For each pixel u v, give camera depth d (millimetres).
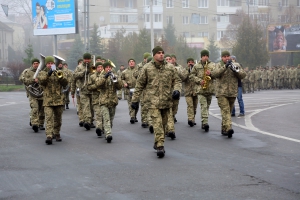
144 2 85812
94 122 15438
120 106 21812
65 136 12445
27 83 13164
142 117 14016
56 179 7621
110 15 85812
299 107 20281
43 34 39500
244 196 6461
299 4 82375
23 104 24047
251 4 83312
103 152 9945
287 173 7754
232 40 74812
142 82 9523
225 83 11719
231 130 11539
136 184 7199
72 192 6836
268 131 12664
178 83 9492
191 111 13852
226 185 7039
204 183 7176
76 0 38469
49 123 11234
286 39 49031
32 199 6527
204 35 85875
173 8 85000
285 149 9914
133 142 11219
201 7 85375
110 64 11336
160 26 85125
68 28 38594
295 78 43312
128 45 52062
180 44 55719
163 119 9617
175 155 9414
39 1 39438
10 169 8438
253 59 52125
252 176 7566
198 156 9273
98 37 58156
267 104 22188
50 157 9508
